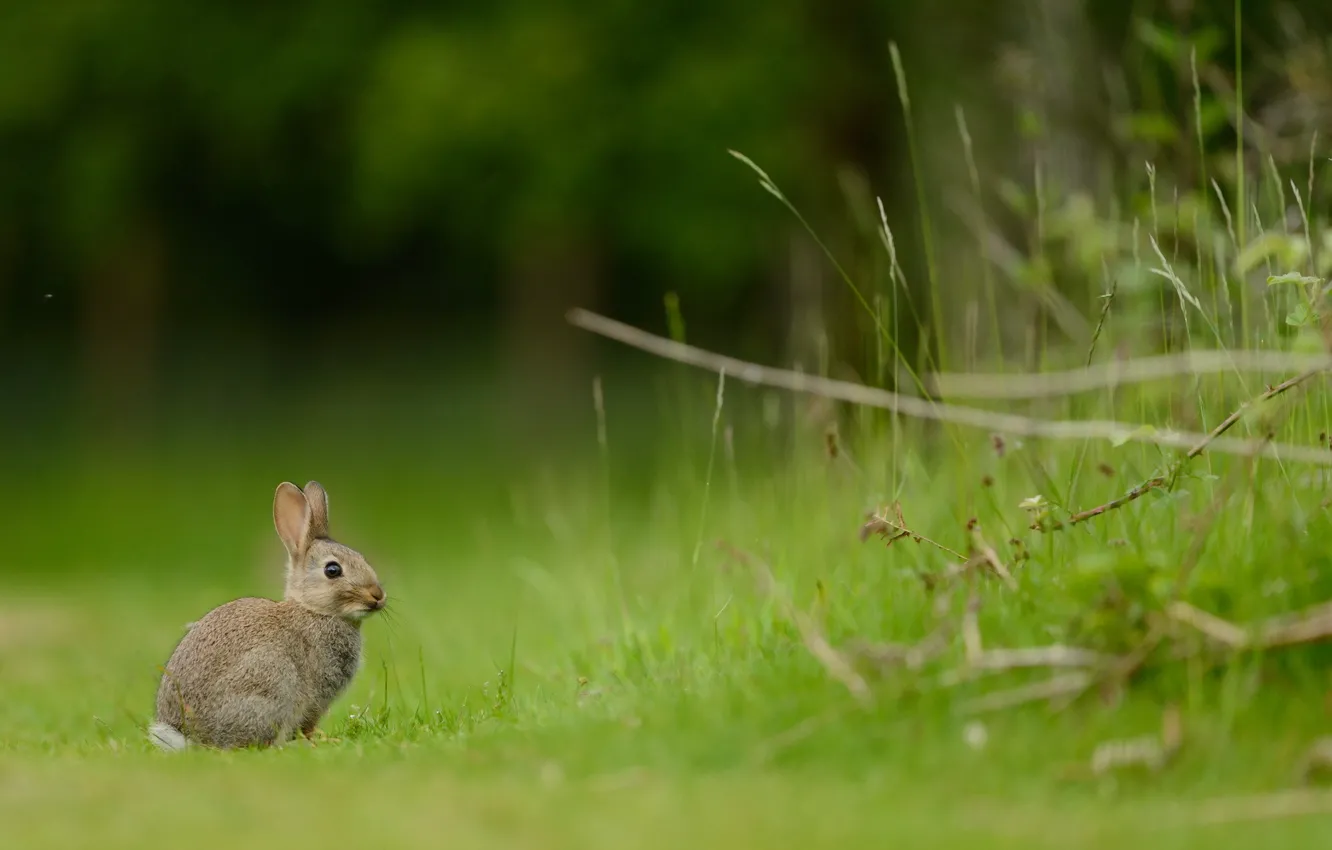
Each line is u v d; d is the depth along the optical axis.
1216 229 10.99
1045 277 11.64
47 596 20.78
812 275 24.75
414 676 11.85
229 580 22.67
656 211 27.86
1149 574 7.27
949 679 7.18
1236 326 10.54
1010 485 10.59
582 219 28.58
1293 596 7.41
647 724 7.40
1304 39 15.62
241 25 30.88
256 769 7.32
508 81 27.31
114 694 11.56
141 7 30.77
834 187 26.17
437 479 30.50
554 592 13.60
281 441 35.25
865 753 6.88
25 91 30.92
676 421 24.45
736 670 8.09
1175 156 13.83
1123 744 6.70
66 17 30.83
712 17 27.39
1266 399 8.09
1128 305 11.29
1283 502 8.09
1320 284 8.45
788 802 6.32
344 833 5.93
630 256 39.56
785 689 7.42
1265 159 10.49
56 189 33.59
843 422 12.48
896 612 8.18
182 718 9.02
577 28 27.39
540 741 7.50
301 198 41.38
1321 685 7.01
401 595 17.98
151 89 31.77
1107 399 10.18
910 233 25.09
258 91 30.56
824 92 26.33
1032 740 6.84
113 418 36.72
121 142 32.06
